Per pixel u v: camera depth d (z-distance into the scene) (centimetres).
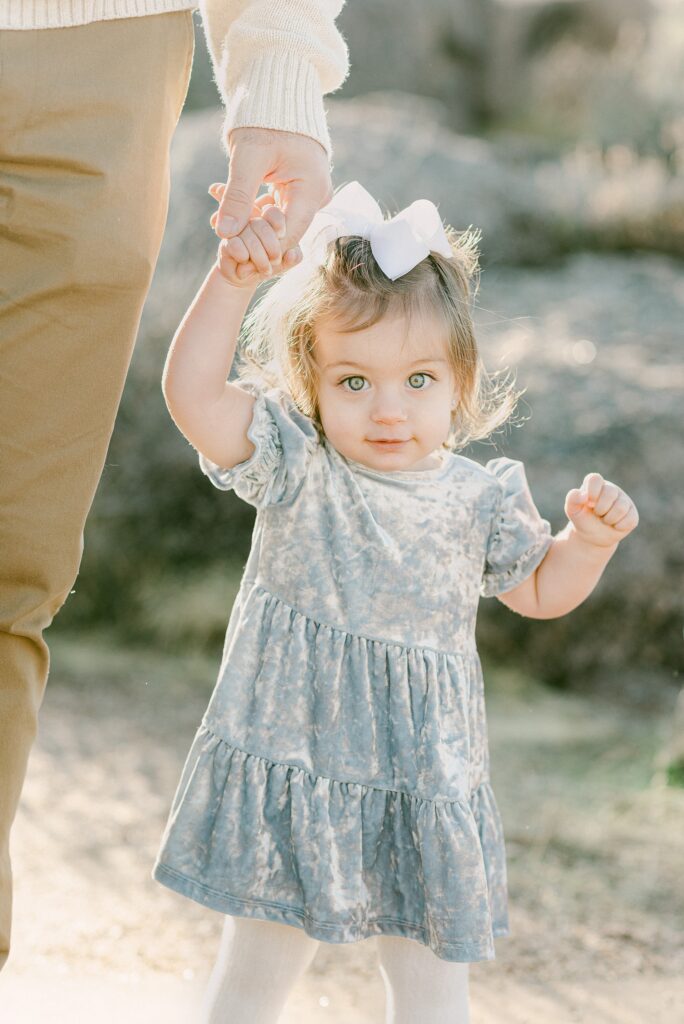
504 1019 250
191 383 184
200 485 588
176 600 574
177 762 432
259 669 193
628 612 514
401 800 191
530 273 731
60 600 189
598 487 197
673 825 365
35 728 188
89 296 176
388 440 193
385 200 723
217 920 297
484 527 202
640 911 307
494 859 201
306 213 181
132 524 591
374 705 192
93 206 174
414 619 193
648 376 572
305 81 184
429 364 193
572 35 1309
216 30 202
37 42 171
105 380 181
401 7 1227
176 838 193
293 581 193
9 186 171
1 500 181
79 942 279
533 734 461
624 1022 250
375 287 190
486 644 532
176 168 680
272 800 191
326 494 194
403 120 830
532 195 794
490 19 1298
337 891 188
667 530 515
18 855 334
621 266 745
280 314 196
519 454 535
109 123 175
